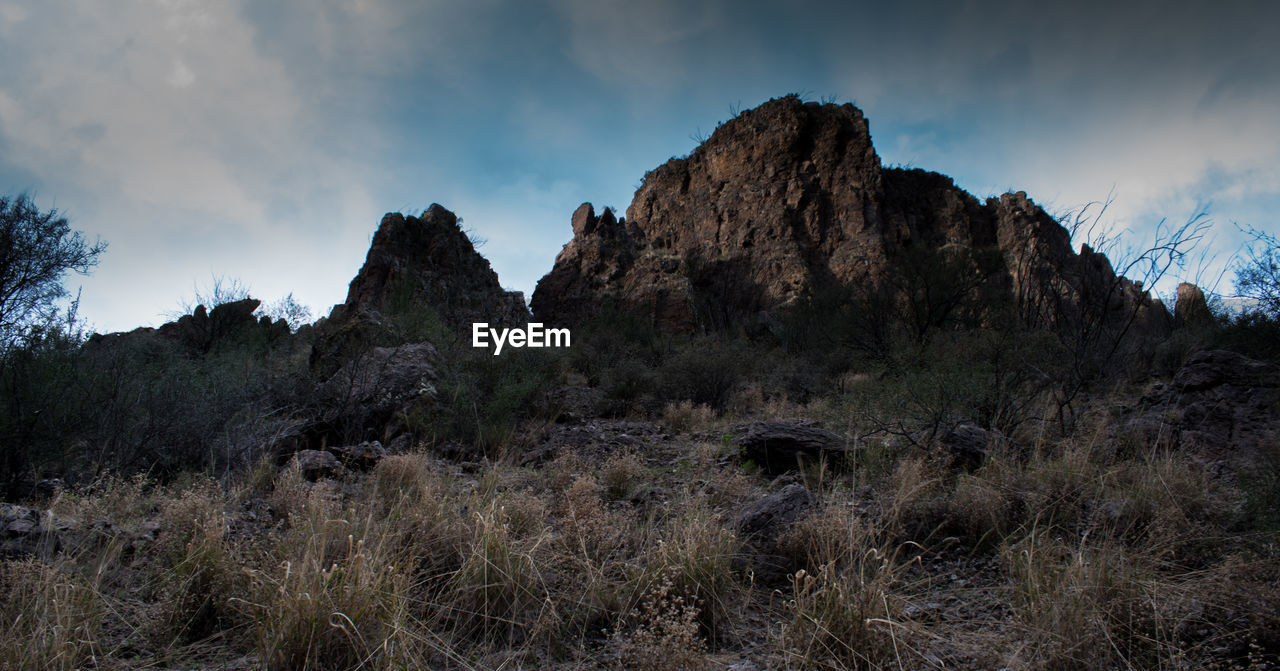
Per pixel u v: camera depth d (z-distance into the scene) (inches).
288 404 323.6
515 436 305.6
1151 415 217.0
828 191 1718.8
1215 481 155.1
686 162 2068.2
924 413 216.2
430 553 124.8
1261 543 112.0
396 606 96.4
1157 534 125.9
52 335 238.4
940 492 168.9
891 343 411.8
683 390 435.2
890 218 1638.8
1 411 191.6
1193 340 372.8
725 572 120.6
